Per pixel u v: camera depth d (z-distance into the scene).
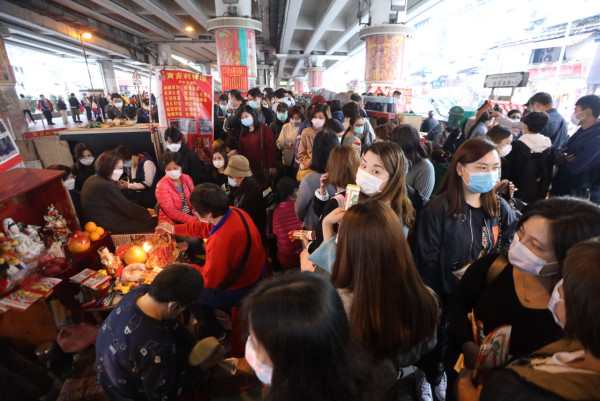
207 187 1.88
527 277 1.02
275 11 17.53
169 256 2.30
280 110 5.27
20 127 9.21
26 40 19.20
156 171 3.55
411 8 12.29
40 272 1.78
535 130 2.51
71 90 33.41
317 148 2.24
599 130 2.39
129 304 1.34
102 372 1.37
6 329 1.62
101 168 2.46
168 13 16.53
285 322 0.58
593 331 0.54
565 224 0.84
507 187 1.84
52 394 1.71
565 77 7.82
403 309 0.96
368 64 11.84
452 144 4.49
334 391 0.62
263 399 0.64
